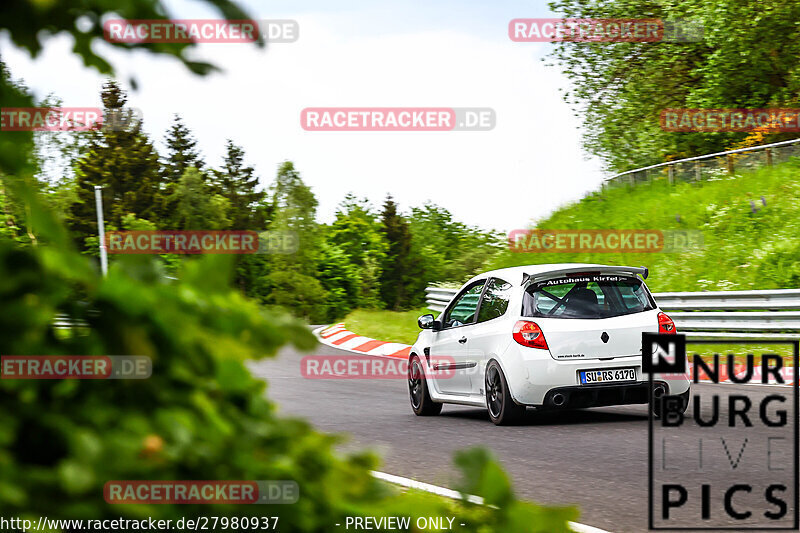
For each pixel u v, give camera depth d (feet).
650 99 275.59
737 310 127.85
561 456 59.36
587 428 71.67
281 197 567.59
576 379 72.90
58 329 8.77
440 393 83.82
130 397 8.86
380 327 195.72
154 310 8.91
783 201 187.93
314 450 9.80
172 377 9.14
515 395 73.61
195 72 8.60
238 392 9.78
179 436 8.65
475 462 10.36
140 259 9.05
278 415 10.11
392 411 87.92
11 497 7.64
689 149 278.05
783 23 239.91
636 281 77.41
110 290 8.75
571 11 270.67
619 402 73.67
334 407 90.68
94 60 8.64
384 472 55.26
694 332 131.23
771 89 261.85
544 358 73.05
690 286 173.47
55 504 7.94
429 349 85.97
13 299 8.52
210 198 582.76
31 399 8.54
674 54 262.26
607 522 41.04
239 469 9.08
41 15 8.37
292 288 532.32
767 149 210.79
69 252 8.64
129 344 8.92
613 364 73.31
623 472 52.90
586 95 276.00
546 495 47.57
